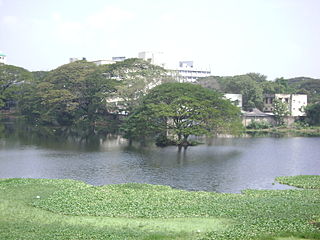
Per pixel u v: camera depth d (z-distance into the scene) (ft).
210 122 295.48
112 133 383.04
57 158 238.89
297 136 398.42
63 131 391.45
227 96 499.51
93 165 219.20
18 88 513.04
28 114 501.97
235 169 213.46
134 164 223.10
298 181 181.47
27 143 301.22
